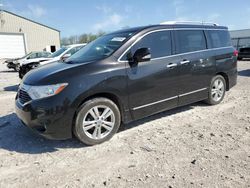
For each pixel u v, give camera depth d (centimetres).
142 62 396
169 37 443
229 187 252
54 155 336
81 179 277
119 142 371
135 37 402
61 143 374
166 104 440
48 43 3450
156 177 274
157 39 426
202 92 509
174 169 289
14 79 1212
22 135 409
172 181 265
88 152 342
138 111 402
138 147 351
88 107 348
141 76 393
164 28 440
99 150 347
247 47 1847
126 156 326
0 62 2691
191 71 470
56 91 328
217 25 558
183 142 363
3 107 599
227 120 454
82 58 413
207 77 511
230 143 354
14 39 3081
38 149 356
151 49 414
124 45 389
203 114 494
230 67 566
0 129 439
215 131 402
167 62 427
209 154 323
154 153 331
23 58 1666
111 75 361
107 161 315
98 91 351
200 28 508
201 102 578
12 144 375
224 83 563
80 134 348
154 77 409
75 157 329
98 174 286
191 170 286
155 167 296
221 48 545
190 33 482
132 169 293
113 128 377
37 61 913
